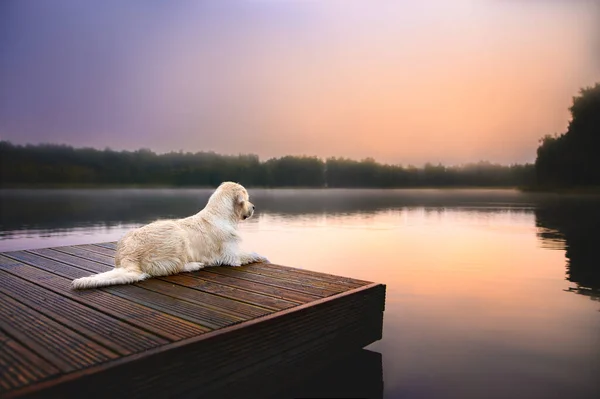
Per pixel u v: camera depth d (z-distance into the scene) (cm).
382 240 974
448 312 478
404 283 602
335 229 1152
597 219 1358
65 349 206
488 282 610
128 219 1265
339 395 287
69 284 339
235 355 239
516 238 1003
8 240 890
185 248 389
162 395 205
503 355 359
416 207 1805
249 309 279
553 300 522
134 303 288
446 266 711
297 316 279
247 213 453
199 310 275
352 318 333
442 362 344
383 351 368
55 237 932
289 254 808
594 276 646
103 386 183
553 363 343
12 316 257
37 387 164
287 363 274
